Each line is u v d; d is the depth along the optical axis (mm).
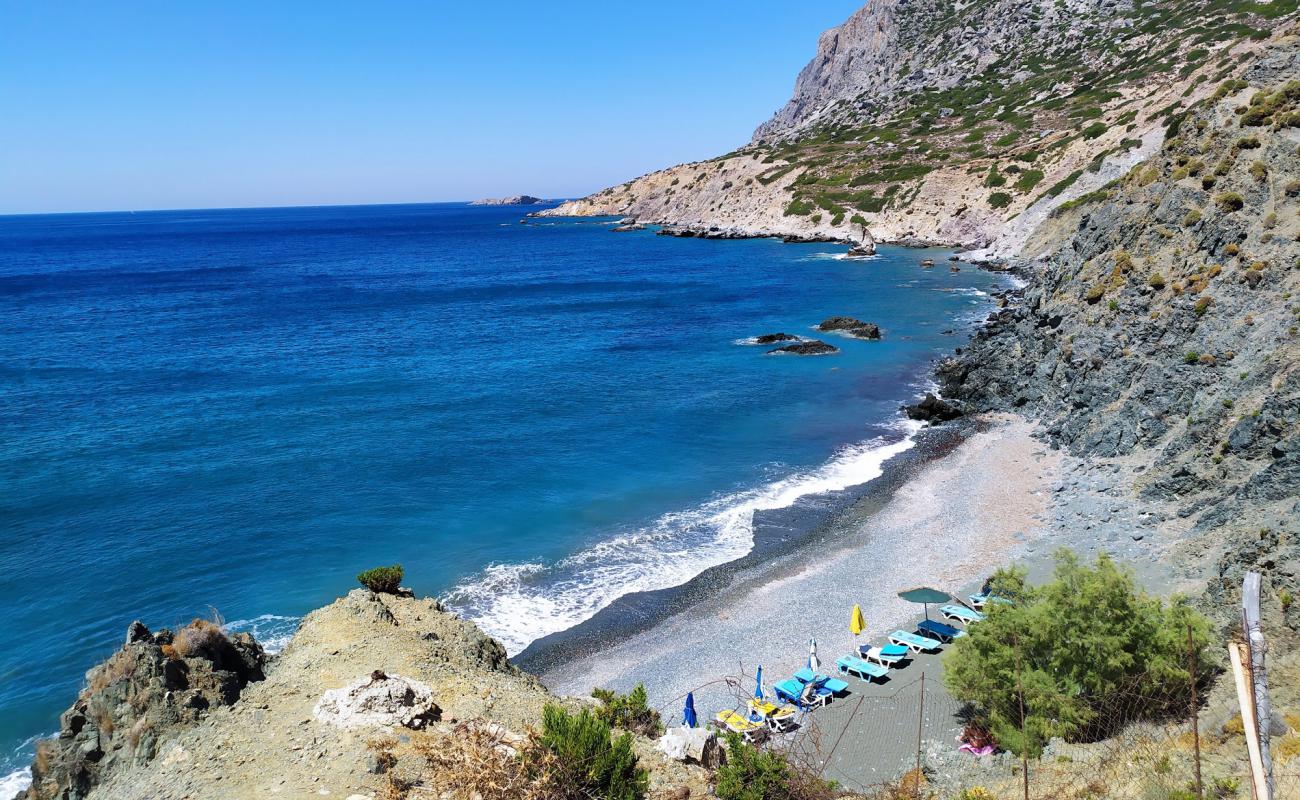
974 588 30578
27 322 92750
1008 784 17516
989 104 185250
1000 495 39094
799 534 36812
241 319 95000
